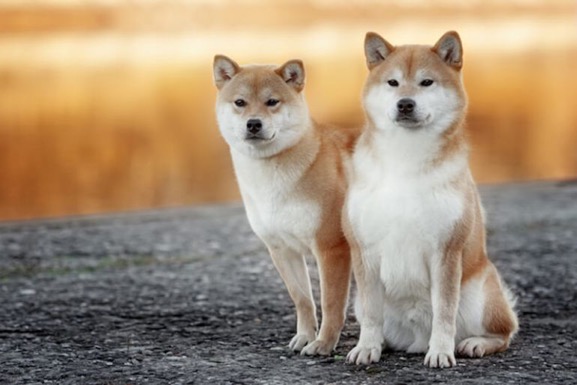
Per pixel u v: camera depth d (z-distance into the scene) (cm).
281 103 831
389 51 780
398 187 744
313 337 846
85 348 848
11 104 2775
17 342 870
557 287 1065
